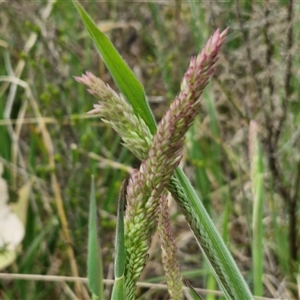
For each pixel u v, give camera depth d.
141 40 1.05
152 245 0.72
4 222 0.60
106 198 0.80
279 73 0.71
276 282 0.65
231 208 0.71
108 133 0.88
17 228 0.60
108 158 0.84
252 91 0.80
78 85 0.87
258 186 0.44
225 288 0.31
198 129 0.81
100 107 0.28
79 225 0.77
